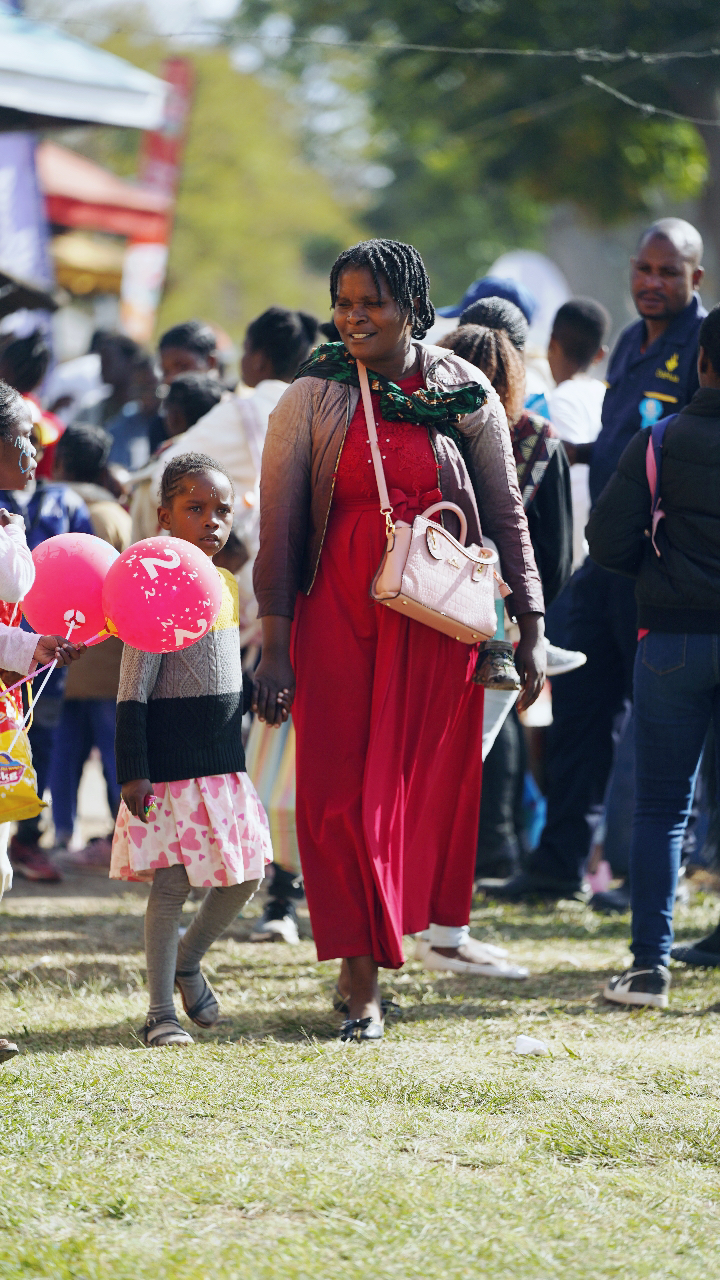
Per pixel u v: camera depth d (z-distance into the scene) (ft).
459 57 110.73
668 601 25.58
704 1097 19.86
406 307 22.88
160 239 85.20
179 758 22.00
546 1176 16.81
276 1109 18.80
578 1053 21.90
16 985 25.90
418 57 112.06
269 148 246.88
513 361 27.66
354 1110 18.84
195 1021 23.20
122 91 43.68
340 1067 20.76
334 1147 17.44
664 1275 14.43
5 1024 23.12
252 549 31.86
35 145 57.93
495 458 23.95
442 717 23.45
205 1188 15.99
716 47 104.17
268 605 23.03
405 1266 14.34
